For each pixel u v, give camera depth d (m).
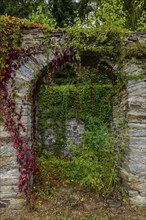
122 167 4.86
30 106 4.55
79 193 4.95
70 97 8.66
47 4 12.89
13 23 4.39
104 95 8.55
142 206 4.34
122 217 3.99
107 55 4.64
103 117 8.44
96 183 4.84
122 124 4.79
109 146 5.38
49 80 4.89
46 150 8.47
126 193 4.54
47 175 5.80
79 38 4.52
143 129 4.44
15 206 4.25
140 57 4.56
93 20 5.04
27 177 4.39
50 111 8.58
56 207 4.33
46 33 4.51
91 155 5.73
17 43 4.41
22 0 13.01
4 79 4.34
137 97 4.50
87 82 8.66
